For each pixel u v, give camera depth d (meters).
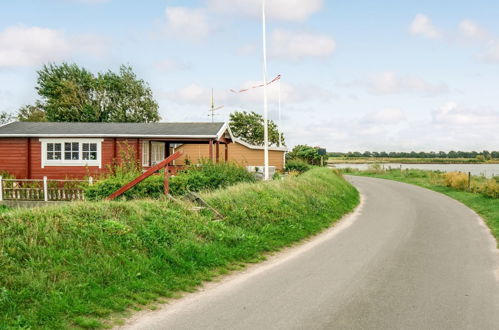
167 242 9.25
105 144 25.77
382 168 64.88
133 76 58.50
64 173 25.78
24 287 6.33
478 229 15.33
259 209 13.99
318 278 8.48
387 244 12.19
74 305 6.16
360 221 16.81
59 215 8.88
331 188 23.28
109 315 6.17
